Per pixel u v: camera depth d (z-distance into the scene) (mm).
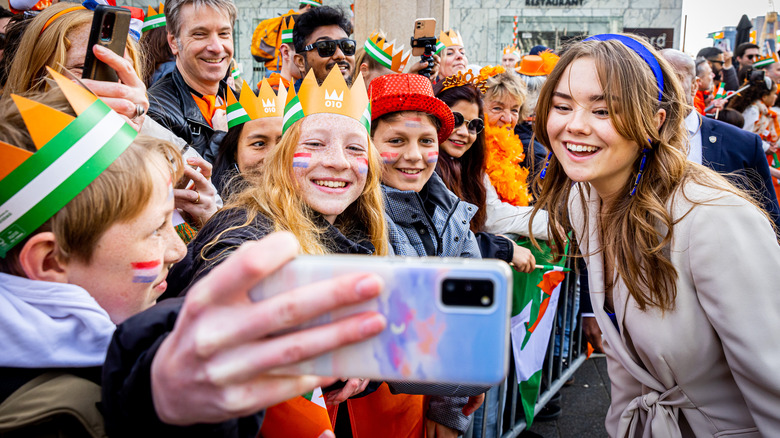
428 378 559
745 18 7996
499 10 9188
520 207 2826
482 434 2453
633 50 1522
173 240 1007
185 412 530
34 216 809
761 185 2857
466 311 554
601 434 3184
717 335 1468
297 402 1122
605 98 1478
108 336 853
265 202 1393
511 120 3213
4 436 730
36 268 830
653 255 1454
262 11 7992
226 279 484
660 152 1508
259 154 2072
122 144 873
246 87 2102
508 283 551
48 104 869
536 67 4332
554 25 9188
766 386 1349
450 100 2537
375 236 1629
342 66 3252
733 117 4699
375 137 1957
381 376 562
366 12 4320
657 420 1545
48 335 807
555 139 1609
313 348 502
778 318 1350
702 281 1406
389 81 1922
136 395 613
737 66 7496
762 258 1362
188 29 2557
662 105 1531
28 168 799
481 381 552
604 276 1724
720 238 1374
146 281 901
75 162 820
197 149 2518
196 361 498
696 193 1438
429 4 4238
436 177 2121
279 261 488
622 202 1591
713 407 1521
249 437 722
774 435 1382
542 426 3275
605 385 3822
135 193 861
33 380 802
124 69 1338
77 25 1696
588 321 3164
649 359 1549
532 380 2855
